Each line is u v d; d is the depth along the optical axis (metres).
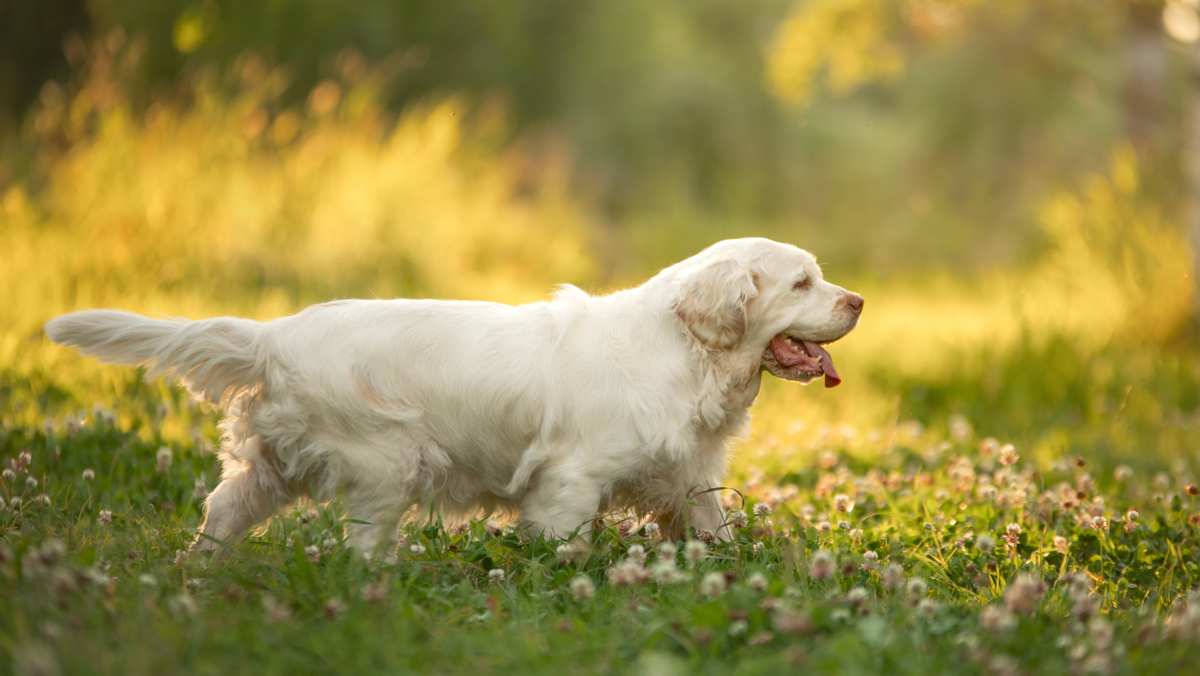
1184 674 3.96
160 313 10.45
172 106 16.64
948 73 24.61
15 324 9.45
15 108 23.02
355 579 4.41
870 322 15.20
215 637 3.83
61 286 10.55
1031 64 22.86
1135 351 12.60
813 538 5.47
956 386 11.44
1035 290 16.23
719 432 5.49
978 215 25.41
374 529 5.04
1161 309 13.27
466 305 5.35
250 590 4.38
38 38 24.25
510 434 5.16
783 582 4.46
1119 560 5.71
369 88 18.08
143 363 5.19
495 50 28.25
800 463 7.64
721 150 30.11
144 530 5.12
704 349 5.35
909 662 3.80
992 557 5.46
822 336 5.45
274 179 14.81
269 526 5.21
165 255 12.28
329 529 5.09
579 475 5.14
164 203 12.95
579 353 5.23
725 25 32.00
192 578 4.52
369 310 5.23
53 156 14.84
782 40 19.56
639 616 4.20
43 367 8.31
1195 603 4.50
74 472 6.38
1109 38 21.09
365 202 15.23
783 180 29.67
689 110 30.06
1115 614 4.75
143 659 3.61
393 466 5.06
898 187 28.33
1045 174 24.77
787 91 19.77
